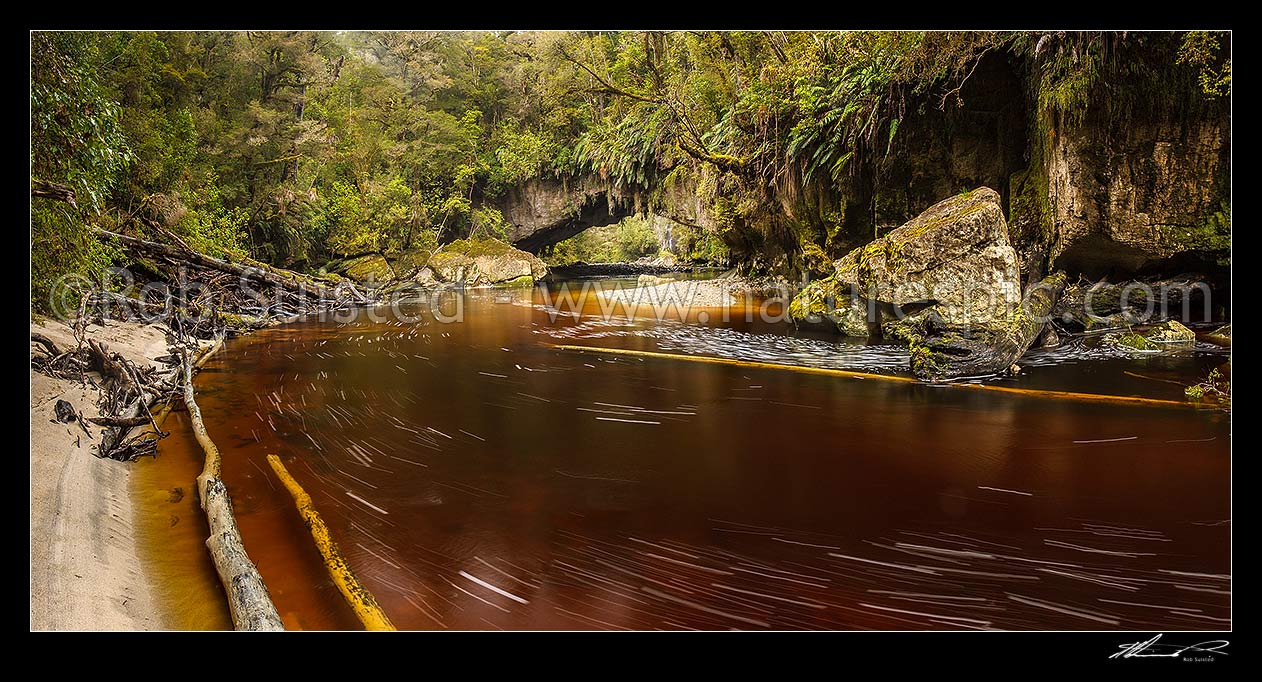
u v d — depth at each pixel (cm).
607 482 446
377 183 2661
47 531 308
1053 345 848
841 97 1237
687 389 714
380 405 668
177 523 378
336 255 2548
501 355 962
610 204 2447
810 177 1362
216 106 2184
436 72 3128
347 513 397
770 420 591
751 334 1074
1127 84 801
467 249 2622
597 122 2506
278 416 629
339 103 3009
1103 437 505
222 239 1962
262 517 391
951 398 644
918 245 779
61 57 680
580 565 332
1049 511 382
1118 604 293
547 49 2514
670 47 1931
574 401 674
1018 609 291
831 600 300
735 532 367
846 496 414
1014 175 995
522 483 446
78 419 498
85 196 756
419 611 293
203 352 980
